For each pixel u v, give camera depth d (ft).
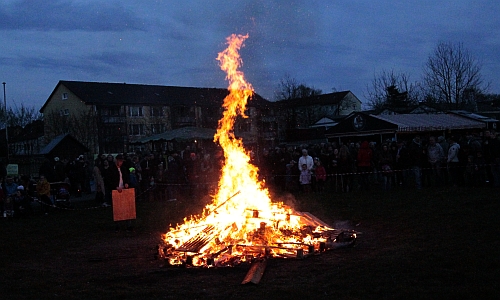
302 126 213.46
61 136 100.58
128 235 39.47
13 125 184.24
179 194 64.23
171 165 64.34
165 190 64.28
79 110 194.39
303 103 212.23
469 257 24.68
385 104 194.08
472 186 56.70
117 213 40.63
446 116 119.75
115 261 29.94
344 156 62.59
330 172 65.05
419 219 38.01
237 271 25.52
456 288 19.97
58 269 28.40
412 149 60.08
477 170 55.98
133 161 69.05
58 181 61.98
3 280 25.75
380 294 19.99
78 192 75.00
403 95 192.03
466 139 65.41
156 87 215.31
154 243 35.40
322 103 235.20
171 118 203.21
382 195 55.16
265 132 176.24
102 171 61.77
